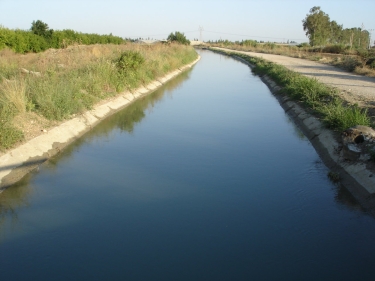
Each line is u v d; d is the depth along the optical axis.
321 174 8.51
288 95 16.83
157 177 8.21
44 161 9.10
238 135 11.59
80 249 5.58
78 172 8.48
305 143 10.88
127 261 5.29
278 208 6.88
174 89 21.62
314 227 6.23
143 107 15.89
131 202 7.05
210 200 7.15
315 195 7.43
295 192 7.55
